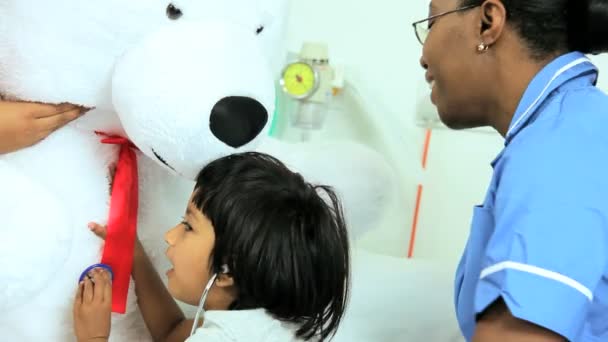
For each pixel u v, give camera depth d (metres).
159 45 0.76
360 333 1.09
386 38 1.47
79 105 0.83
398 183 1.41
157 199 0.98
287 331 0.82
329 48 1.49
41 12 0.76
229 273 0.81
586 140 0.66
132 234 0.89
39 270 0.77
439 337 1.11
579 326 0.59
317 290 0.83
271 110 0.81
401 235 1.49
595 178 0.63
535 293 0.59
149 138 0.77
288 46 1.49
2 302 0.78
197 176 0.82
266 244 0.79
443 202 1.49
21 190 0.78
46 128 0.82
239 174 0.81
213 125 0.75
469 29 0.79
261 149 1.12
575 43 0.76
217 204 0.80
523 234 0.61
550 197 0.62
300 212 0.82
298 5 1.48
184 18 0.81
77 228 0.85
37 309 0.83
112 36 0.77
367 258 1.22
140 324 0.96
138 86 0.75
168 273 0.88
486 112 0.84
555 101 0.73
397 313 1.12
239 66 0.77
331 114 1.50
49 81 0.80
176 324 0.97
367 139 1.49
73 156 0.86
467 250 0.80
